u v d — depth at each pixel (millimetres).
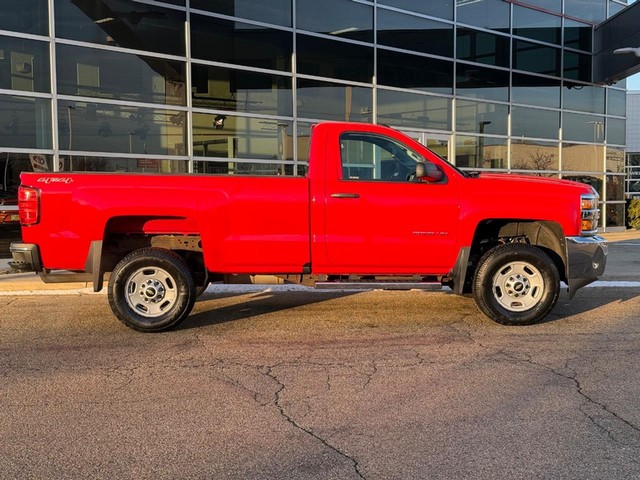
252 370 4758
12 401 4086
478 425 3672
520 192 5965
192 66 12047
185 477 3041
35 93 10469
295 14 13180
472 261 6406
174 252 6172
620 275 9406
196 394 4223
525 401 4066
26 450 3342
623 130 19406
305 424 3695
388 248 5918
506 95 16672
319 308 7129
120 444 3420
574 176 18297
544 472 3080
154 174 5840
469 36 15852
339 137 5965
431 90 15281
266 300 7633
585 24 18094
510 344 5484
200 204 5781
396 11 14586
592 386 4359
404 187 5934
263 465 3168
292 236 5867
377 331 5996
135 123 11508
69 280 5934
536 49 17172
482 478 3023
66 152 10805
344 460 3219
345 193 5855
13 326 6238
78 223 5707
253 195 5824
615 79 17859
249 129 12773
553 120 17703
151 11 11555
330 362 4961
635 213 19844
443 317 6609
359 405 4008
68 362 4973
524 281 6098
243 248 5855
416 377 4570
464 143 15961
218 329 6102
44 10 10523
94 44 11023
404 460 3217
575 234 5996
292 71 13211
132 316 5852
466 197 5934
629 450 3330
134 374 4660
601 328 6098
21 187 5742
